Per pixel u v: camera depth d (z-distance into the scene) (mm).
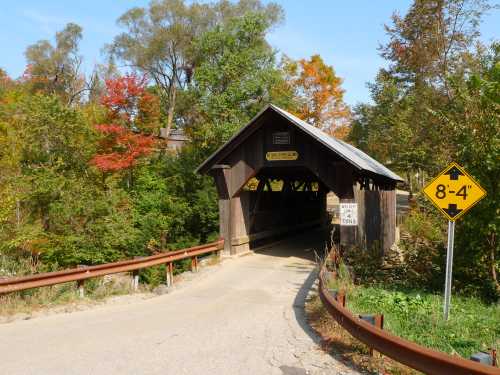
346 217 14469
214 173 16797
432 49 22094
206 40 30641
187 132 37656
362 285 10430
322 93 39031
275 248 19578
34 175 18344
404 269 11656
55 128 20516
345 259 13359
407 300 8594
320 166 15281
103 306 9391
